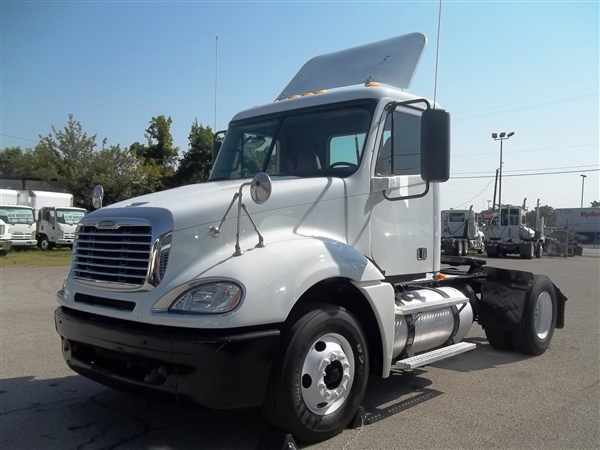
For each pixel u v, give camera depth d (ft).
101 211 15.31
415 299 18.92
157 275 13.09
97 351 14.07
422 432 15.03
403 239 18.61
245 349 12.22
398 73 19.66
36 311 34.73
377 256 17.53
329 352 13.96
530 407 17.28
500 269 25.41
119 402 17.20
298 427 13.34
